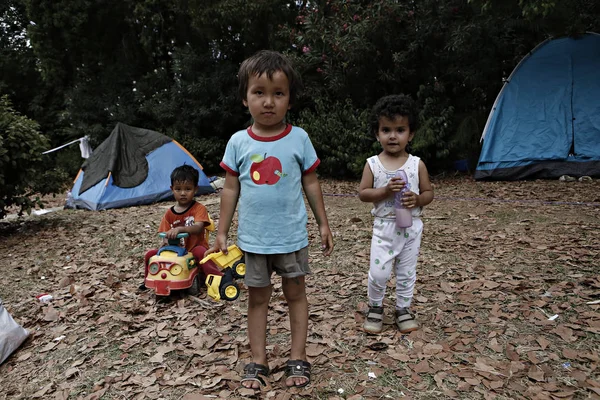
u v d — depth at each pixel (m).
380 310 3.21
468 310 3.44
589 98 9.48
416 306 3.56
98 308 3.89
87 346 3.21
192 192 4.32
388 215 3.04
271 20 14.02
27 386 2.79
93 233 6.89
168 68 17.11
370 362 2.79
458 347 2.90
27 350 3.23
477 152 11.09
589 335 2.95
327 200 8.98
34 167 7.39
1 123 6.92
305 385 2.56
